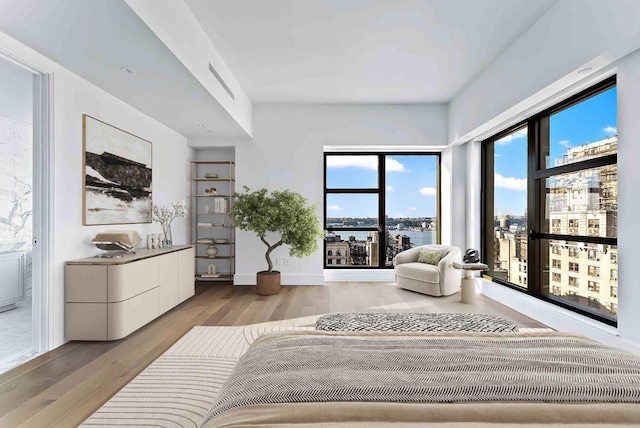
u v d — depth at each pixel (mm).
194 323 3650
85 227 3299
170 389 2232
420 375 1092
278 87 4863
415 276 5016
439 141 5629
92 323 3053
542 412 912
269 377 1091
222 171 6105
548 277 3740
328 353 1267
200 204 6047
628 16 2242
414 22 3252
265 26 3299
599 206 3008
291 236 4949
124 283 3123
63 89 2971
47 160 2844
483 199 5328
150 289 3580
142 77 3160
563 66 2857
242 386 1065
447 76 4504
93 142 3359
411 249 5645
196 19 3166
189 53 3008
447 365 1162
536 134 3883
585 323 2930
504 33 3455
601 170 2982
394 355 1244
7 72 3520
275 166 5633
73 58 2775
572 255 3352
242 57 3930
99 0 2010
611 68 2680
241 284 5609
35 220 2852
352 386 1016
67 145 3039
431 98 5359
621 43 2312
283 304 4418
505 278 4711
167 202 5039
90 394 2184
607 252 2914
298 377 1080
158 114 4344
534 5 2990
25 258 4406
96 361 2670
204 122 4715
